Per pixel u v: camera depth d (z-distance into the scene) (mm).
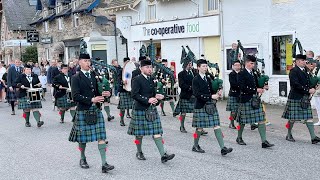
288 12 11219
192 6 14648
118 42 22016
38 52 30844
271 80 11797
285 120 9352
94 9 21875
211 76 6750
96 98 5793
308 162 6062
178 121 10188
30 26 32125
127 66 9117
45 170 6184
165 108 12469
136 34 17469
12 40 33312
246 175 5535
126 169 6082
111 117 10656
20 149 7613
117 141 8016
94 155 6977
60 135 8844
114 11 18828
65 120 10992
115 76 11375
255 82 7039
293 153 6609
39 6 30938
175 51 15492
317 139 7188
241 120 7121
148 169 6035
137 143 6551
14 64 12383
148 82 6246
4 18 35969
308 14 10742
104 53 22016
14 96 12414
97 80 6059
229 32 13062
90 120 5855
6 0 34938
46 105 14602
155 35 16344
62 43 26594
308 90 7164
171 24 15406
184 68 8500
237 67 8398
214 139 7922
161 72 9352
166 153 6332
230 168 5895
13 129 9812
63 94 10234
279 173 5570
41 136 8797
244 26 12516
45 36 29172
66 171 6090
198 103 6613
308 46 10812
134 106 6367
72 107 10133
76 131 5949
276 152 6715
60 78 10062
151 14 17047
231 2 12859
